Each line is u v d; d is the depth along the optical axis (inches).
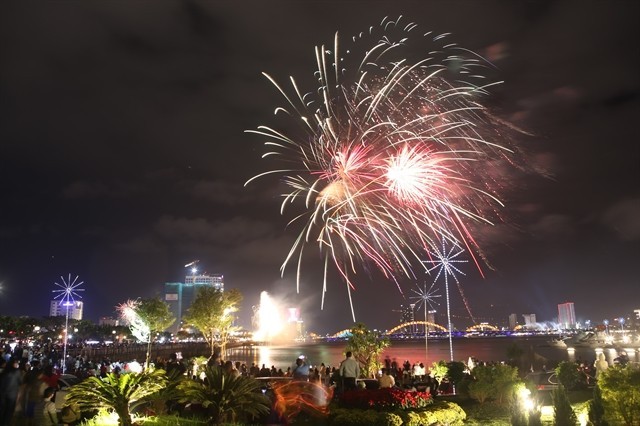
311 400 753.6
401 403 697.0
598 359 1064.2
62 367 1891.0
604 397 585.3
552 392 544.4
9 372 665.0
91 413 667.4
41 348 3319.4
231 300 1712.6
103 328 7564.0
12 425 642.8
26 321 6309.1
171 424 621.9
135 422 628.7
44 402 639.1
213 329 1707.7
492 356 5036.9
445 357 4635.8
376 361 1172.5
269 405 679.1
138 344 5428.2
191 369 1307.8
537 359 1360.7
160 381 660.7
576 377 1030.4
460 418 728.3
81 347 4389.8
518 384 848.3
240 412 657.6
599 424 561.6
